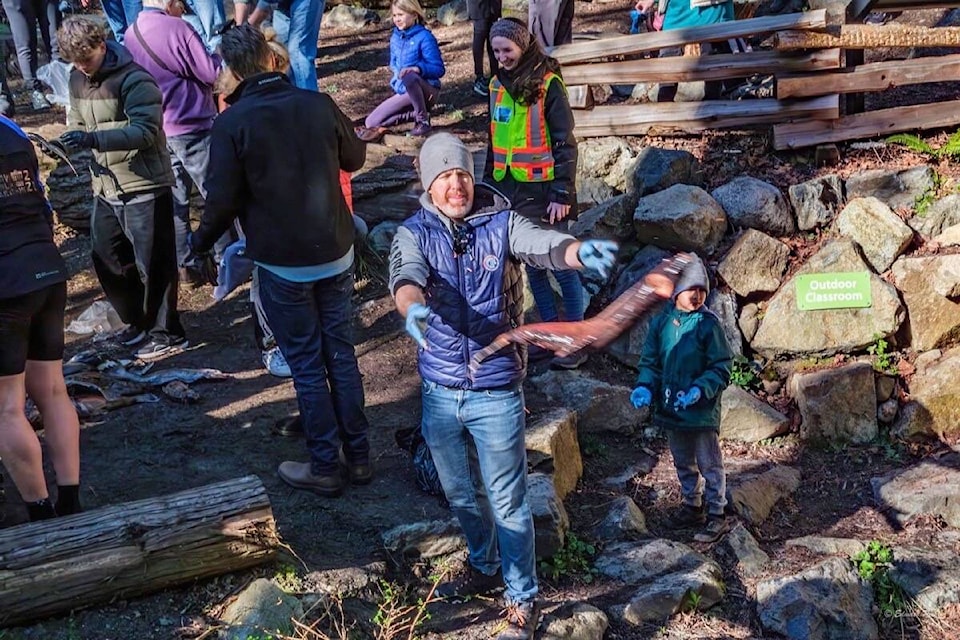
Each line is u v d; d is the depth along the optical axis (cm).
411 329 331
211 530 403
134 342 633
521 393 381
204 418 547
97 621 390
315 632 380
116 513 401
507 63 544
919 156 697
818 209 670
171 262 610
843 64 698
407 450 517
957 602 503
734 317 646
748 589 495
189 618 396
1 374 401
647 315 292
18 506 450
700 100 747
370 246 720
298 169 428
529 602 403
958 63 691
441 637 413
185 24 638
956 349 631
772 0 934
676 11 762
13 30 949
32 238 404
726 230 668
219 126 425
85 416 541
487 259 363
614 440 596
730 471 579
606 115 732
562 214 557
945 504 553
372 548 450
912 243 660
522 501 389
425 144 368
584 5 1146
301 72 765
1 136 403
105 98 556
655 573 480
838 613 481
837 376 616
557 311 634
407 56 809
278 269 442
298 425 528
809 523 556
